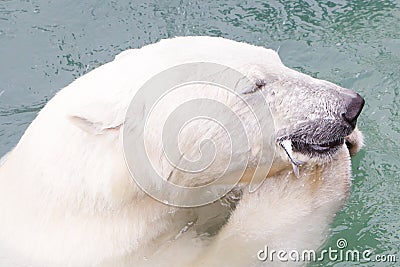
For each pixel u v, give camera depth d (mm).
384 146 8555
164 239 7355
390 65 9727
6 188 7164
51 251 6875
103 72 7039
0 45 10672
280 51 10180
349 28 10508
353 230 7691
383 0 11016
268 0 11102
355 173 8273
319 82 7477
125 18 11000
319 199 7629
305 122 7270
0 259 6949
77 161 6812
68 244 6875
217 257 7141
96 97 6812
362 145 8383
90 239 6891
